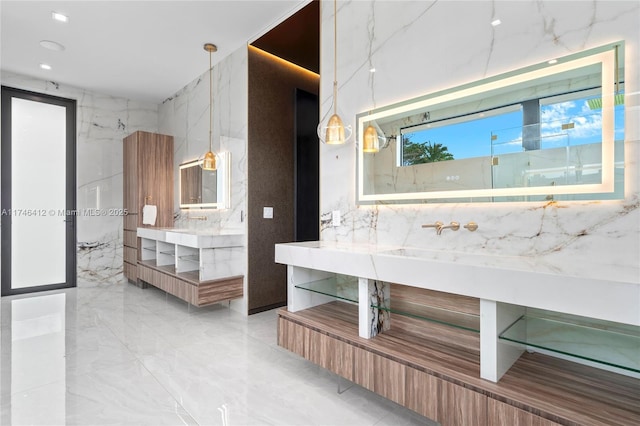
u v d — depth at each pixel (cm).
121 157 512
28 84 435
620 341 136
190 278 343
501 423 131
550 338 142
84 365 231
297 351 216
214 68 402
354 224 241
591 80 147
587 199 147
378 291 191
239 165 360
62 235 469
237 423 170
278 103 378
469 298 177
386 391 168
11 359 239
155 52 369
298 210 390
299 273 231
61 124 470
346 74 248
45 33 328
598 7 146
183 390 200
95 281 487
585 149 148
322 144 263
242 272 353
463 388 142
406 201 210
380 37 226
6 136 430
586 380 139
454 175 190
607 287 109
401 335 190
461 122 188
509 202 170
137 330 302
